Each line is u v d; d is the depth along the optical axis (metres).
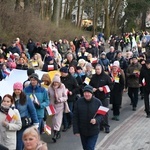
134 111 15.52
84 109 8.80
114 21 63.69
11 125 8.17
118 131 12.50
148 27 84.25
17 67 15.73
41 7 40.31
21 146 8.73
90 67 14.29
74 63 15.95
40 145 5.30
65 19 48.62
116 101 13.74
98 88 11.87
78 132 8.92
